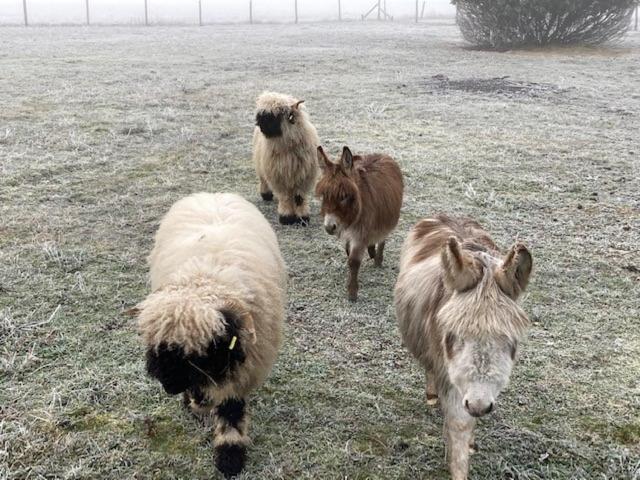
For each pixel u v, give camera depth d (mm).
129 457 3623
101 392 4152
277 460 3643
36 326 4852
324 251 6570
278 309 3807
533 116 12359
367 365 4598
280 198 7398
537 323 5141
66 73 16750
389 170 5871
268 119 6820
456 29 35062
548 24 22672
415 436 3885
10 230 6656
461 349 2760
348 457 3678
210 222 4223
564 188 8312
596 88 15344
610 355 4699
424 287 3494
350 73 17562
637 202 7770
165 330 3006
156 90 14617
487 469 3619
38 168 8586
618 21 22906
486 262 2900
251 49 23500
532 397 4230
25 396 4070
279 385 4328
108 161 9164
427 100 13812
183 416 3975
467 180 8625
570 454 3732
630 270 6062
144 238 6637
